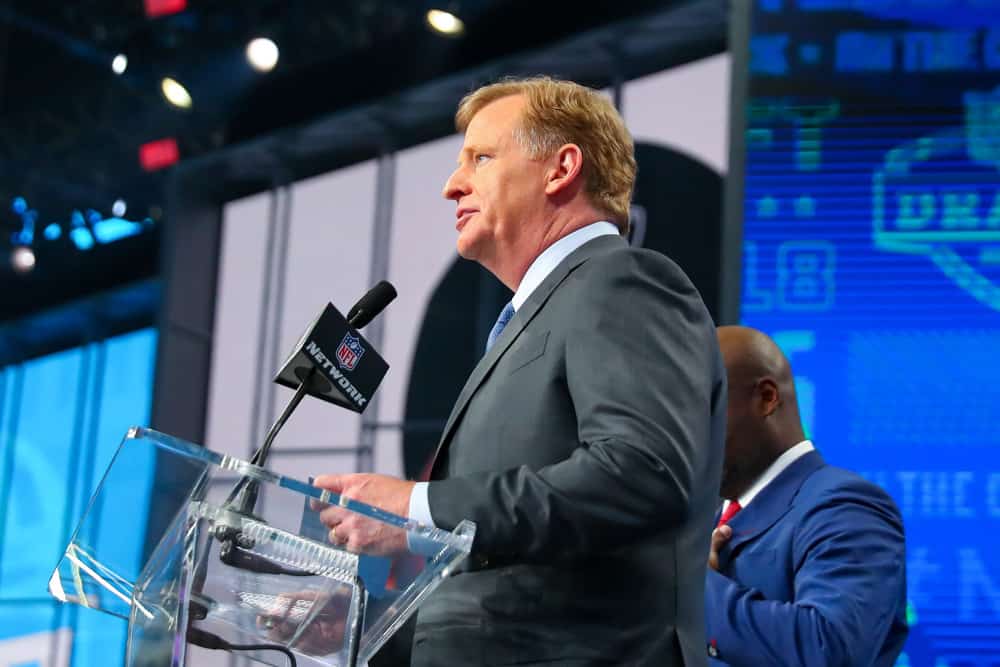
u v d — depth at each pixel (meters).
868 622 2.02
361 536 1.17
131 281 9.47
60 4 8.33
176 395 8.61
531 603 1.38
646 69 7.27
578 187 1.65
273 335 8.43
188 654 1.29
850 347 3.85
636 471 1.28
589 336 1.39
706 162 6.79
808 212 3.98
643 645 1.36
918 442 3.74
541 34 7.46
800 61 4.12
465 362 7.46
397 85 8.06
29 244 9.66
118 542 1.27
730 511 2.33
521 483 1.30
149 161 8.92
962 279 3.84
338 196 8.47
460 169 1.71
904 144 3.98
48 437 9.73
